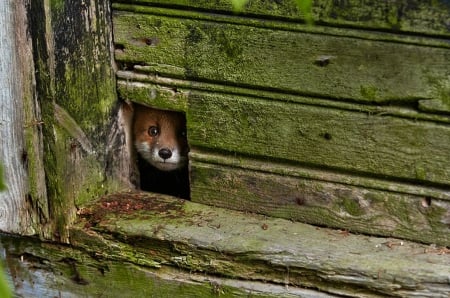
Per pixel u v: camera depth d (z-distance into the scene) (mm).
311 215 6855
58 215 7023
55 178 6887
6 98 6715
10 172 6918
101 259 7070
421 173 6355
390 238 6621
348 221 6719
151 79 7125
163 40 6945
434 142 6234
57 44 6590
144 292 7027
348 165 6586
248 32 6555
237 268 6621
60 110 6734
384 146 6410
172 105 7105
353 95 6367
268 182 6926
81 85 6938
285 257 6426
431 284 6062
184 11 6770
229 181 7086
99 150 7305
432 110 6160
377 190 6555
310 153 6688
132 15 7008
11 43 6547
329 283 6363
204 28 6727
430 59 6035
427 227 6465
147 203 7324
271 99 6684
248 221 6953
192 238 6684
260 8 6441
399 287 6121
